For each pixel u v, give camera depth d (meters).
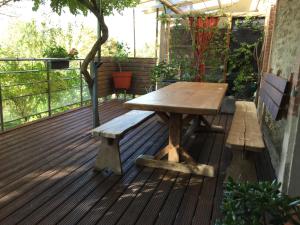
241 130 2.93
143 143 3.80
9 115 4.61
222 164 3.15
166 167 2.97
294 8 2.76
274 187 1.44
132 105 2.70
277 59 3.62
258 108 5.20
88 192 2.46
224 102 5.88
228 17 5.92
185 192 2.50
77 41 7.88
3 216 2.07
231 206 1.39
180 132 2.98
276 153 2.98
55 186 2.55
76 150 3.46
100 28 3.98
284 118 2.60
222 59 6.14
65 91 5.72
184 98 3.00
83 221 2.04
